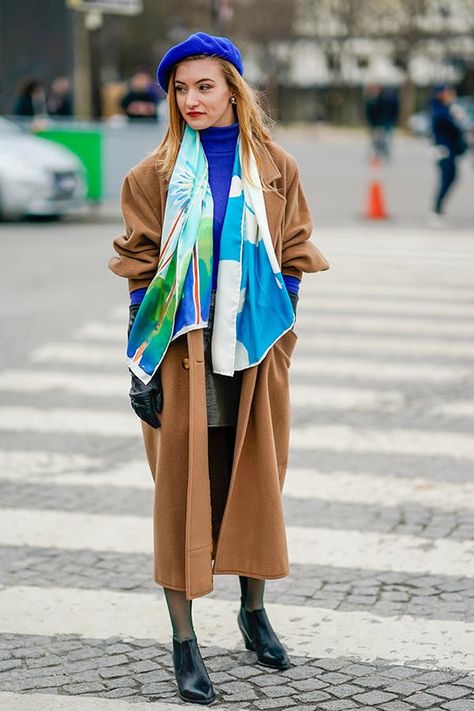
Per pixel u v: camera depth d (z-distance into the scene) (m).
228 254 4.98
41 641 5.75
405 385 10.73
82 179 22.50
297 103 99.38
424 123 74.19
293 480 8.20
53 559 6.87
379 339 12.55
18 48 31.31
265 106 5.48
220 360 4.97
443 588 6.37
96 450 8.98
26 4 31.20
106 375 11.19
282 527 5.17
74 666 5.46
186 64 5.00
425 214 24.34
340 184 31.69
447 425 9.52
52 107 28.25
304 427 9.46
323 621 5.95
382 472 8.37
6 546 7.08
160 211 5.10
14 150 22.14
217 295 4.99
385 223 22.73
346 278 16.27
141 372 5.02
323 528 7.29
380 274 16.64
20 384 10.84
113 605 6.21
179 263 4.95
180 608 5.15
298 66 98.69
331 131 83.00
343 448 8.91
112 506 7.77
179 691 5.11
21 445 9.09
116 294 15.14
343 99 98.06
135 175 5.13
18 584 6.49
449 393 10.48
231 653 5.57
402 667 5.43
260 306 5.04
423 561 6.75
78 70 31.81
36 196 21.72
